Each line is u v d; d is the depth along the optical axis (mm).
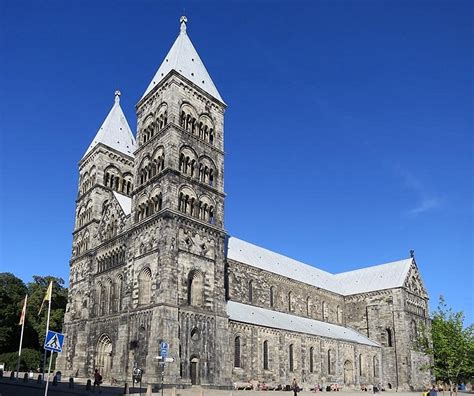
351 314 115750
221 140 81062
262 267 96062
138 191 76250
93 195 90250
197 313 66312
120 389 57125
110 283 78500
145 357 63031
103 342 75875
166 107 75375
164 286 63562
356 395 76375
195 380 63688
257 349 75750
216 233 73812
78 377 77500
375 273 120812
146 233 70625
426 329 96438
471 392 113562
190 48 84188
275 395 62781
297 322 92875
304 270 114812
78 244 92438
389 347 107125
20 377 77125
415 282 116875
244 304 86688
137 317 66812
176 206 69250
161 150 73562
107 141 94688
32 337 108625
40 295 117750
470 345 64562
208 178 76812
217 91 84188
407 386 101812
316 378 85312
